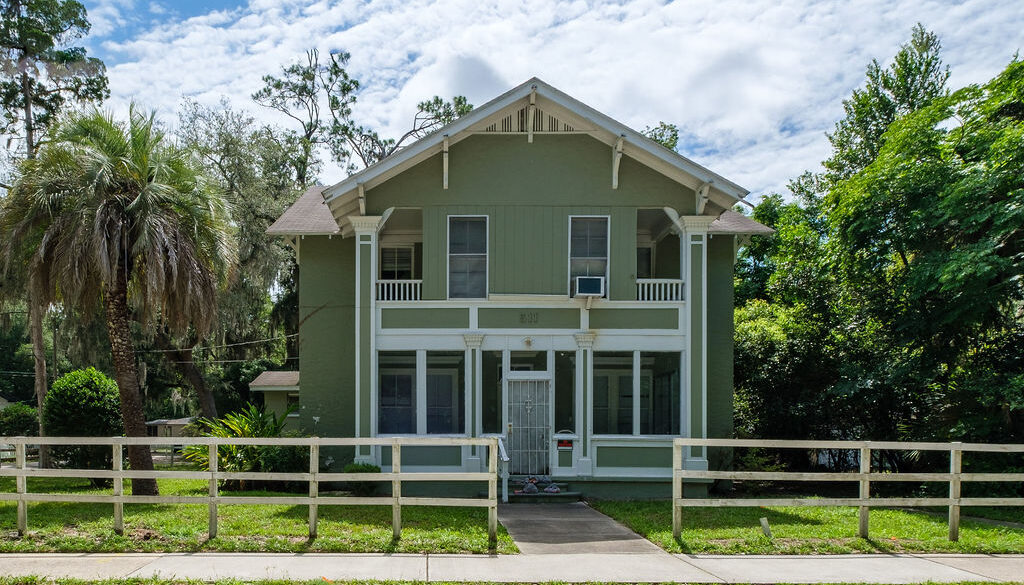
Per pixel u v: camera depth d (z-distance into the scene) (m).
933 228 16.59
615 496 15.59
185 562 8.15
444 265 15.99
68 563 8.10
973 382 15.32
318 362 17.86
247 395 38.19
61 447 18.61
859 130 28.36
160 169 14.21
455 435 15.88
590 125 15.89
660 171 16.00
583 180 16.05
